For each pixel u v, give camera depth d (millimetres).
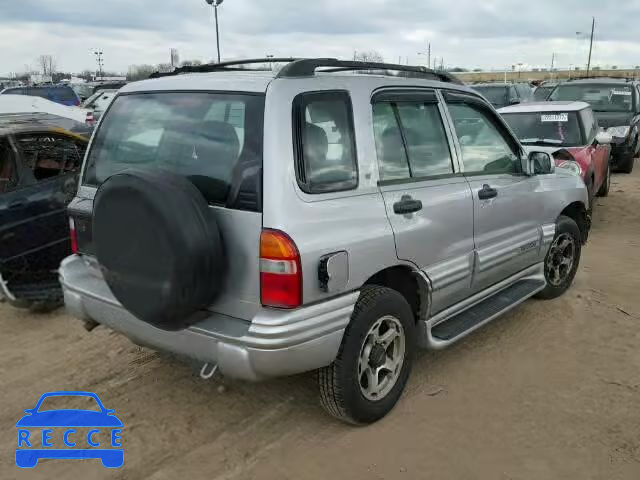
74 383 4074
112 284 3064
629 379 4059
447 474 3100
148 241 2859
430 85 3955
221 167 3057
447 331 4004
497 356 4410
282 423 3576
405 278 3748
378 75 3678
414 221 3547
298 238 2900
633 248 7309
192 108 3297
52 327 5051
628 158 12742
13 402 3836
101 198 2975
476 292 4336
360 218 3213
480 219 4137
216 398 3859
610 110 13164
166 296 2865
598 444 3336
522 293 4750
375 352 3439
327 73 3428
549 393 3887
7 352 4574
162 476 3117
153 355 4469
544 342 4645
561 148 7941
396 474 3105
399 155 3600
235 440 3416
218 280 2984
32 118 6520
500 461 3201
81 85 30984
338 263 3045
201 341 3045
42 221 5223
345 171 3229
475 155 4254
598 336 4750
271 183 2895
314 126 3123
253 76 3244
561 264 5473
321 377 3303
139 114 3555
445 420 3580
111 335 4848
